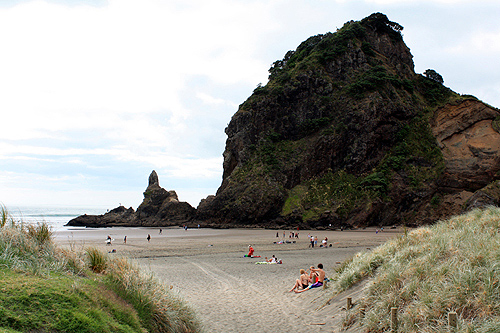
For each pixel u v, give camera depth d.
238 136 114.75
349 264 14.30
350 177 100.06
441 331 6.79
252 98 120.75
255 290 16.52
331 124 109.06
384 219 88.75
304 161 105.31
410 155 98.50
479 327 6.45
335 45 123.88
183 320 8.06
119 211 137.75
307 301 13.23
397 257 11.11
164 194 126.62
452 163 93.88
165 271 23.25
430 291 7.96
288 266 25.52
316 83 116.19
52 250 7.20
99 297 5.91
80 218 122.12
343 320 9.68
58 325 4.70
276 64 146.00
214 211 102.19
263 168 104.06
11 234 6.79
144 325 6.39
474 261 8.21
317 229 85.44
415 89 120.38
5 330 4.08
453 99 110.06
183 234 75.88
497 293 6.97
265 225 94.19
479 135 97.56
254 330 10.16
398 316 7.93
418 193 90.38
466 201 85.00
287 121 115.06
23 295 4.86
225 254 35.66
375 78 110.69
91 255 8.12
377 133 103.25
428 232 12.85
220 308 13.02
